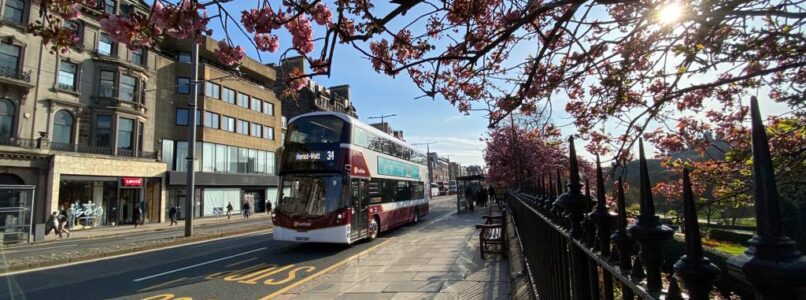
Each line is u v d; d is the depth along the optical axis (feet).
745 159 13.79
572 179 7.84
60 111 90.17
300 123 48.62
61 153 86.53
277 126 158.61
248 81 132.36
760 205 2.93
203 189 122.62
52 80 88.63
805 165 12.27
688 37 11.18
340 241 43.75
